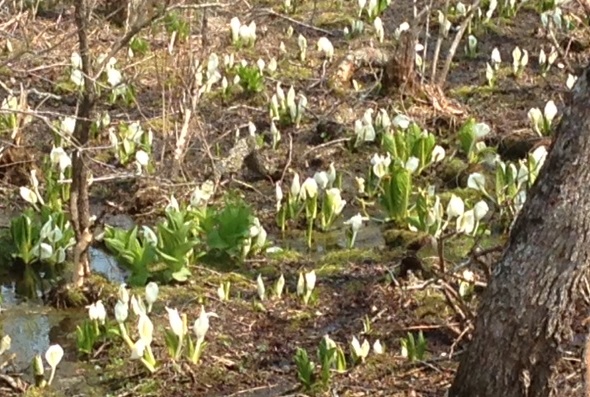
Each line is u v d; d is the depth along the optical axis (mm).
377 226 8414
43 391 6051
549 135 9734
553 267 4848
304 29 13641
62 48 10922
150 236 7383
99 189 9133
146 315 6387
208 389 6062
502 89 11406
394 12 14352
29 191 8297
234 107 10578
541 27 13016
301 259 7801
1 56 10523
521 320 4938
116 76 9977
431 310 6801
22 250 7652
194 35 12086
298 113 10438
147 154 8984
